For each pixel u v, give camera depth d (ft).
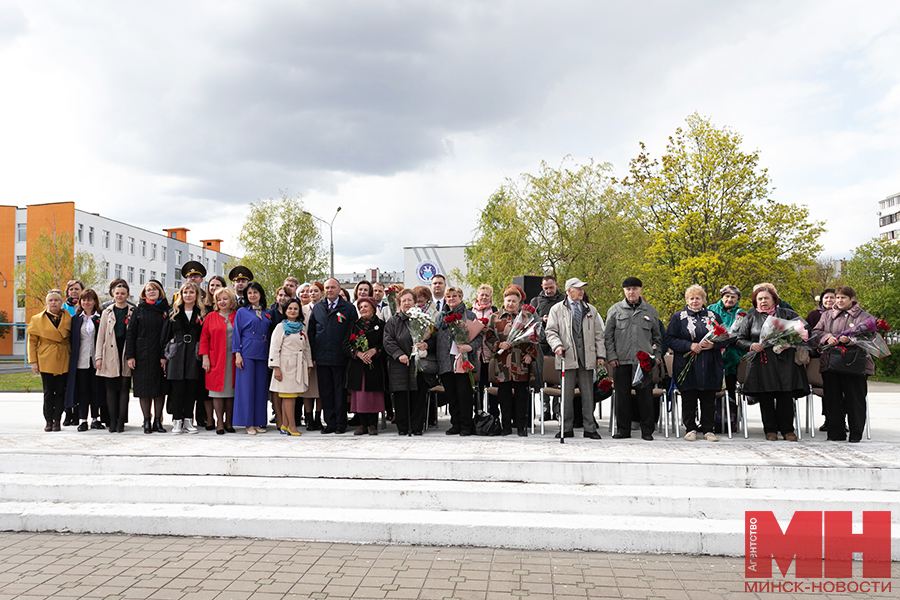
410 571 13.21
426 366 22.58
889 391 54.49
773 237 66.03
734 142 67.05
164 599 11.64
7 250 159.33
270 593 11.93
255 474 18.11
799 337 20.36
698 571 13.35
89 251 163.32
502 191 71.67
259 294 23.90
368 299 23.21
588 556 14.29
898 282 107.04
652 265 67.26
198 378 24.09
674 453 18.74
